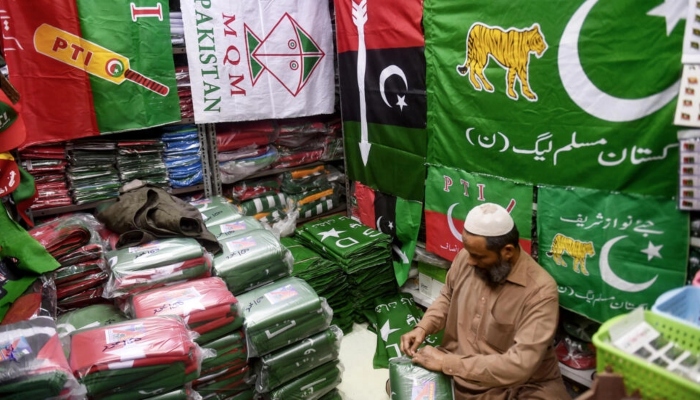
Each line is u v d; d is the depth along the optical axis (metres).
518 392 1.85
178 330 1.67
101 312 2.00
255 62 2.97
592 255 1.92
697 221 1.62
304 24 3.12
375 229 3.18
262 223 2.91
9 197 2.11
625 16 1.66
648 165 1.69
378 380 2.48
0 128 1.67
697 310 1.19
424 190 2.70
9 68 2.27
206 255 2.18
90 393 1.47
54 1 2.33
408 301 2.98
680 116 1.56
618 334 1.08
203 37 2.75
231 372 1.98
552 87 1.93
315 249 3.08
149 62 2.64
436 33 2.38
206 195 3.04
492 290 1.89
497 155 2.22
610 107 1.76
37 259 1.83
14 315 1.73
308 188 3.47
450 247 2.60
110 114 2.58
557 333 2.26
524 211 2.15
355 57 2.97
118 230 2.31
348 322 2.93
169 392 1.64
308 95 3.24
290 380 2.10
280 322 2.00
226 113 2.92
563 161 1.95
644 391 1.01
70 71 2.43
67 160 2.57
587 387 2.13
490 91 2.18
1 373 1.29
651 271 1.75
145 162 2.78
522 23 1.98
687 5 1.51
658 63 1.60
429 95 2.51
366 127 3.04
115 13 2.51
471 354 1.92
